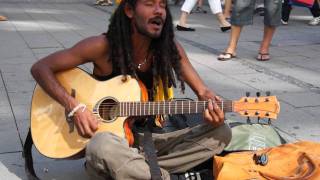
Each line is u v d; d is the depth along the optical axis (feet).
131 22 9.09
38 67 9.30
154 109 9.04
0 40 24.86
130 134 9.20
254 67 20.29
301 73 19.43
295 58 22.22
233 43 21.71
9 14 36.37
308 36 28.71
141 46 9.25
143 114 9.11
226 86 17.31
